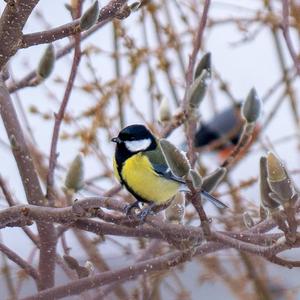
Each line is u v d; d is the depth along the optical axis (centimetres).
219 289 1176
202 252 586
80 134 1001
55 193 714
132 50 1074
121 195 943
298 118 1166
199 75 750
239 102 1366
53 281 691
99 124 1002
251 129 732
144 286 837
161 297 1020
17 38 520
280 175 480
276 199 486
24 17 511
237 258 1042
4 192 718
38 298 605
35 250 818
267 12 1206
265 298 1043
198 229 527
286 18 814
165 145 484
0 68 538
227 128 1377
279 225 495
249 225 593
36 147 945
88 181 973
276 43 1191
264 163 497
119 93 1035
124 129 788
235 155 743
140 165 755
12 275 834
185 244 534
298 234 493
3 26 514
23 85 782
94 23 526
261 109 730
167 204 675
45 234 675
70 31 527
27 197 689
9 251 692
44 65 766
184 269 1043
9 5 505
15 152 681
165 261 580
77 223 598
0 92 688
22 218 568
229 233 564
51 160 702
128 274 595
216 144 1299
